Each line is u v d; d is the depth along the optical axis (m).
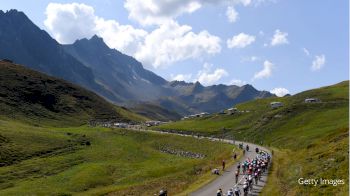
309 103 163.12
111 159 112.75
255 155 93.06
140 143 150.00
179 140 146.88
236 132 161.00
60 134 143.62
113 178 90.00
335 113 141.50
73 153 116.38
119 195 62.66
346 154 45.41
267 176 63.50
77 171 94.00
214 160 93.50
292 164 60.88
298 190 42.59
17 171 93.06
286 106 169.00
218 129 173.50
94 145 131.62
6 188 80.94
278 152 99.44
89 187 81.44
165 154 127.00
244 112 199.12
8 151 106.56
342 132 63.88
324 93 187.88
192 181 63.16
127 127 190.38
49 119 195.25
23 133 128.88
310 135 115.31
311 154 58.47
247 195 49.47
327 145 59.59
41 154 112.00
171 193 55.12
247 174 63.09
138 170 97.12
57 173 94.19
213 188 55.78
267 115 163.25
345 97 171.38
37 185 81.50
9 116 175.88
